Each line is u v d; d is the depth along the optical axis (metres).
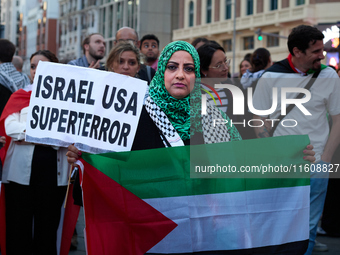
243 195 3.12
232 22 41.88
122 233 3.07
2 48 5.52
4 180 4.35
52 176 4.29
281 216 3.16
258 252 3.12
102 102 3.28
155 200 3.06
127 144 3.17
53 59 5.08
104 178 3.09
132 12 51.53
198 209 3.07
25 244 4.33
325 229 6.30
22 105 4.36
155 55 6.89
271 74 4.01
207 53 4.59
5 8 107.62
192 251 3.05
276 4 39.16
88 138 3.27
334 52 11.31
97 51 6.23
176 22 48.66
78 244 5.44
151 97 3.15
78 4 68.38
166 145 3.10
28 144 4.29
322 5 36.12
